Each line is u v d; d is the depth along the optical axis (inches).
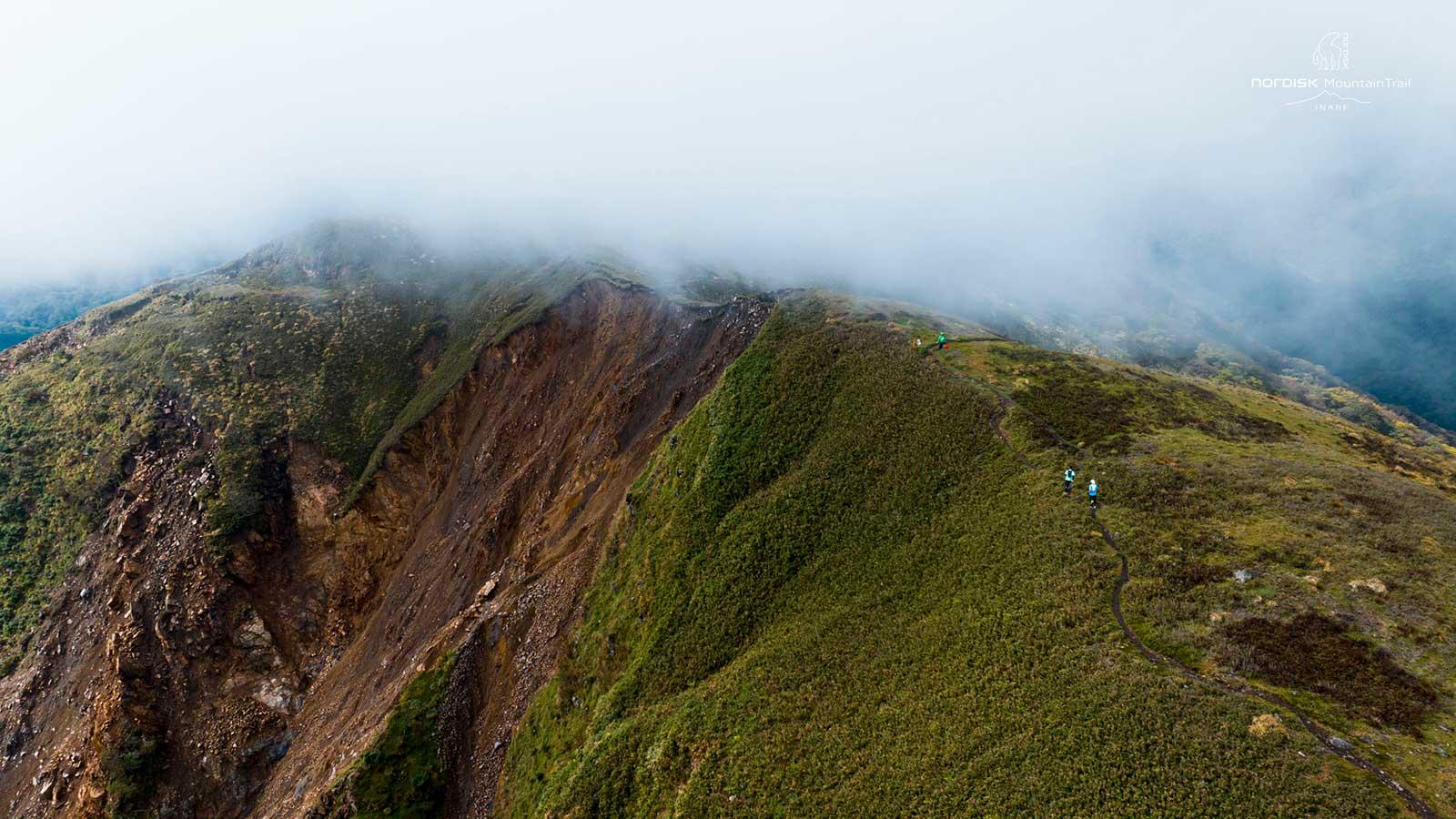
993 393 2404.0
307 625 3828.7
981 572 1775.3
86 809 2920.8
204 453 4170.8
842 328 3041.3
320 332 5388.8
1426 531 1482.5
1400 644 1226.6
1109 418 2215.8
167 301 5861.2
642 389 3843.5
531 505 3750.0
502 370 4712.1
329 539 4126.5
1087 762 1232.2
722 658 2070.6
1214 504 1704.0
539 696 2571.4
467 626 3107.8
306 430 4458.7
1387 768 1041.5
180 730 3235.7
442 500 4318.4
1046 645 1487.5
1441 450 2615.7
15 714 3319.4
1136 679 1318.9
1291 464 1847.9
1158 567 1553.9
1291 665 1249.4
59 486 4124.0
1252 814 1050.1
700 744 1781.5
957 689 1515.7
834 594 2004.2
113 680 3186.5
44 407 4574.3
